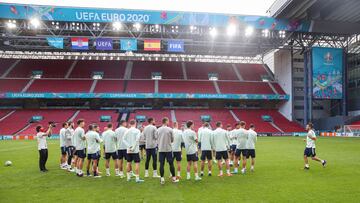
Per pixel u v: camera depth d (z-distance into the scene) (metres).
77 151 10.91
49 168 12.88
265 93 49.31
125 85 48.56
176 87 49.06
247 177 10.59
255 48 47.50
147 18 35.28
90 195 8.10
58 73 50.22
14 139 36.84
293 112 48.12
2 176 10.91
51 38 35.00
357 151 19.69
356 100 46.66
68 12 34.22
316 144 25.98
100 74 51.16
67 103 49.16
